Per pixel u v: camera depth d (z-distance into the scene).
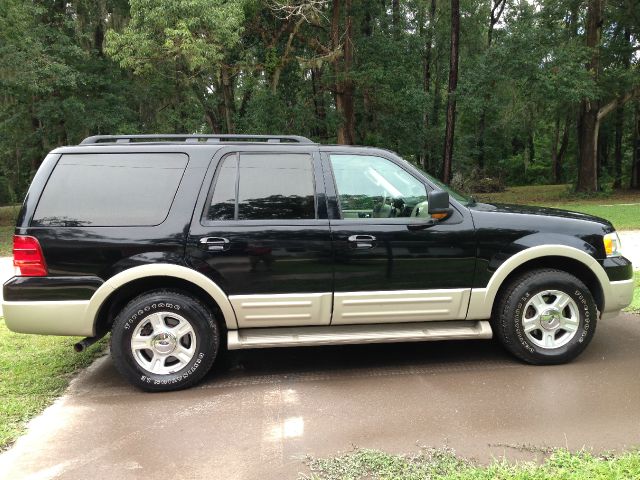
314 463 2.86
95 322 3.87
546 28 22.19
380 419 3.38
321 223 4.02
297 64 20.33
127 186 3.95
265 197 4.03
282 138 4.33
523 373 4.09
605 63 24.23
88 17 19.02
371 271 4.04
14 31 14.69
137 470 2.84
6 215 22.30
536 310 4.21
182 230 3.88
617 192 26.36
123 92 18.55
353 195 4.16
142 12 14.26
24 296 3.81
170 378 3.91
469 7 29.83
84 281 3.81
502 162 41.06
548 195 25.75
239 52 19.03
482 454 2.90
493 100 22.45
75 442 3.17
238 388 3.98
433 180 4.49
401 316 4.14
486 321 4.28
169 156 4.04
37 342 5.17
